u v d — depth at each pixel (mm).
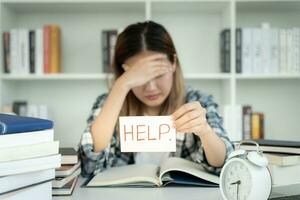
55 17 2021
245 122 1768
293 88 2045
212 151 831
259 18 2027
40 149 576
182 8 1922
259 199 574
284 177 710
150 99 1146
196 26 2021
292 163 709
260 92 2047
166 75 1125
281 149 745
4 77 1761
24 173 566
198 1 1761
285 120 2051
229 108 1745
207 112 1061
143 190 730
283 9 1980
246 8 1949
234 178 596
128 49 1118
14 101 1977
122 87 1047
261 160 578
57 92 2039
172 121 706
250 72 1763
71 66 2020
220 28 2016
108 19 2021
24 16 2018
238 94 2053
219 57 1961
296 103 2047
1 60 1776
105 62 1771
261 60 1764
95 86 2043
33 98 2037
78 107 2039
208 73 1941
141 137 703
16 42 1778
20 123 563
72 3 1812
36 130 579
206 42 2021
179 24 2023
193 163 918
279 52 1771
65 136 2039
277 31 1766
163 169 803
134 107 1221
